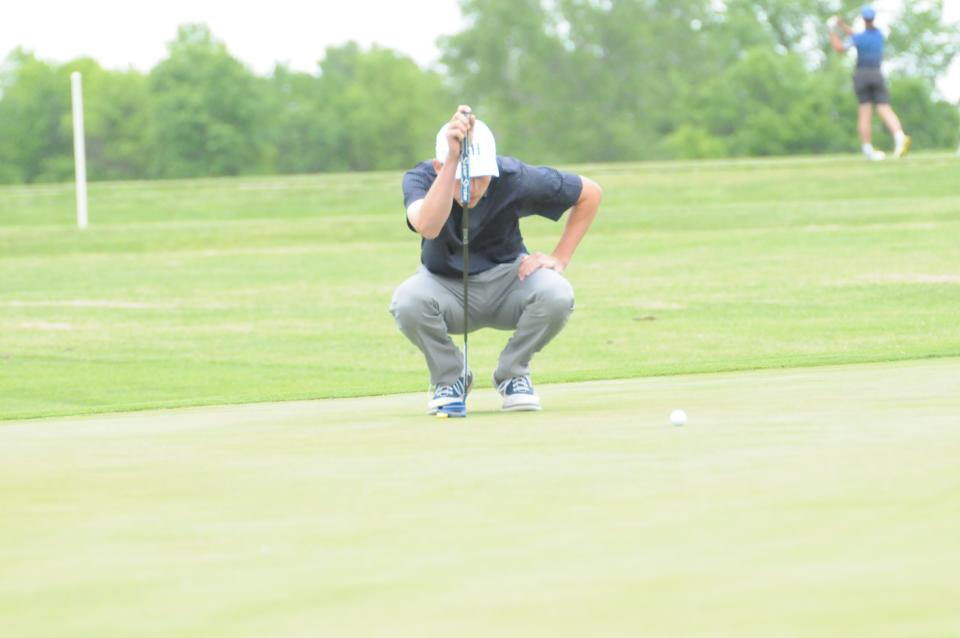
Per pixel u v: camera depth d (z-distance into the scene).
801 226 80.81
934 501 10.62
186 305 57.84
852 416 16.31
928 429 14.83
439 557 9.34
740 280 57.75
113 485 12.70
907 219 80.00
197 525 10.70
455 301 20.36
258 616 7.98
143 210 130.12
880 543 9.25
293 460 14.20
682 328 45.31
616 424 16.58
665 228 85.75
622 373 27.77
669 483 11.86
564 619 7.70
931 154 116.31
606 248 74.81
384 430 17.00
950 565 8.58
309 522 10.70
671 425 16.14
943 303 48.22
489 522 10.47
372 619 7.84
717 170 114.62
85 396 35.53
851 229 75.94
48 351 45.16
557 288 19.95
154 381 38.09
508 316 20.50
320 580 8.80
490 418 18.45
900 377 21.67
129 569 9.23
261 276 69.06
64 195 140.50
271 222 99.94
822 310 47.94
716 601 7.93
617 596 8.14
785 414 16.84
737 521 10.13
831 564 8.70
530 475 12.62
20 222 130.38
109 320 53.47
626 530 9.98
